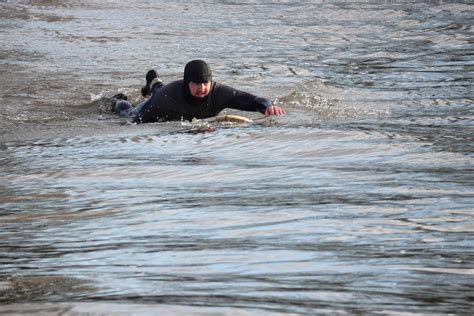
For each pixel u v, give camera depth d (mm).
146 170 20516
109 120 30641
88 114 32156
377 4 74250
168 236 13695
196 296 9789
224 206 15891
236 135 25344
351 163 20500
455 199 15742
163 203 16547
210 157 22344
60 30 59062
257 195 16875
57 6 72125
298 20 65062
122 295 9953
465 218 14156
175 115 29594
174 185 18641
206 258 11984
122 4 74438
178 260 11961
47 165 21953
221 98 29875
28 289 10648
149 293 10000
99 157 22906
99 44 52750
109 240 13695
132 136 26547
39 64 44281
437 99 33750
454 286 10195
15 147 25422
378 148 22250
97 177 19984
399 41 54625
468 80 39312
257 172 19766
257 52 50375
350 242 12703
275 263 11539
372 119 28438
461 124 26828
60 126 29500
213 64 45219
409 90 36688
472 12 68250
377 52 50000
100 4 73938
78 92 36531
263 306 9305
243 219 14648
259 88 37125
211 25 62438
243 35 57531
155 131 27500
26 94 35938
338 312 9078
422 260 11516
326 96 34969
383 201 15742
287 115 29875
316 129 25734
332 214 14750
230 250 12398
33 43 52844
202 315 8883
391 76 41250
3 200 17734
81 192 18234
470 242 12547
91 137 26938
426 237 12906
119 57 47531
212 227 14164
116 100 33125
